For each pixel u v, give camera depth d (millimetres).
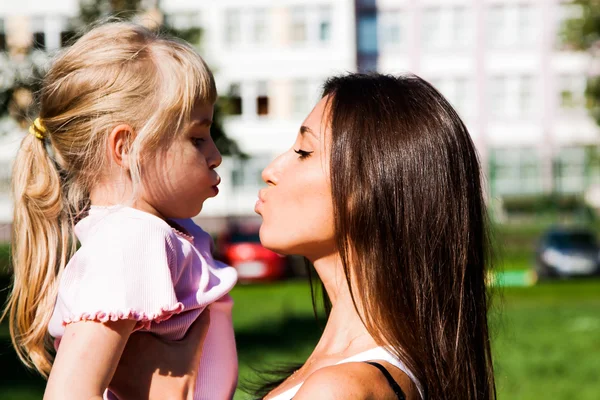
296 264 20766
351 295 1875
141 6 14289
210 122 2080
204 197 2059
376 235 1857
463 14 37562
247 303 15281
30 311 1966
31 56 11359
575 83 37594
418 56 37594
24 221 1973
